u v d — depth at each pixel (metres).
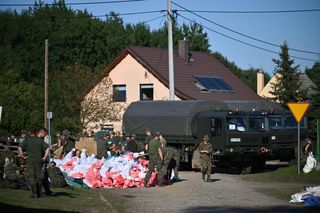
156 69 50.91
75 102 48.69
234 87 55.75
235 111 31.23
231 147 30.83
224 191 22.03
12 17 79.56
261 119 31.62
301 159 30.72
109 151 30.78
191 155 33.28
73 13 81.75
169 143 34.00
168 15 35.62
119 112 49.22
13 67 70.94
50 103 50.53
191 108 33.22
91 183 23.25
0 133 43.41
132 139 30.95
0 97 49.09
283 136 32.06
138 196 20.59
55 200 17.61
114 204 18.27
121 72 52.66
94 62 78.81
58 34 76.25
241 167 31.38
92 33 78.56
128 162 24.56
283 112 32.38
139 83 51.72
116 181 23.59
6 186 19.27
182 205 18.12
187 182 25.73
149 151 24.20
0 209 14.78
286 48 53.59
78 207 16.89
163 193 21.59
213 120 31.39
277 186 23.56
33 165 17.50
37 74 74.62
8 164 19.77
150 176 23.97
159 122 34.41
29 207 15.65
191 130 33.00
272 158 32.44
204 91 51.72
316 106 44.22
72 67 50.78
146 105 35.78
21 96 51.25
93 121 47.88
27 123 46.47
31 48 76.06
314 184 24.02
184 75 52.78
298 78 53.28
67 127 46.09
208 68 56.41
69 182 23.06
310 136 40.97
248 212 16.42
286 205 17.95
